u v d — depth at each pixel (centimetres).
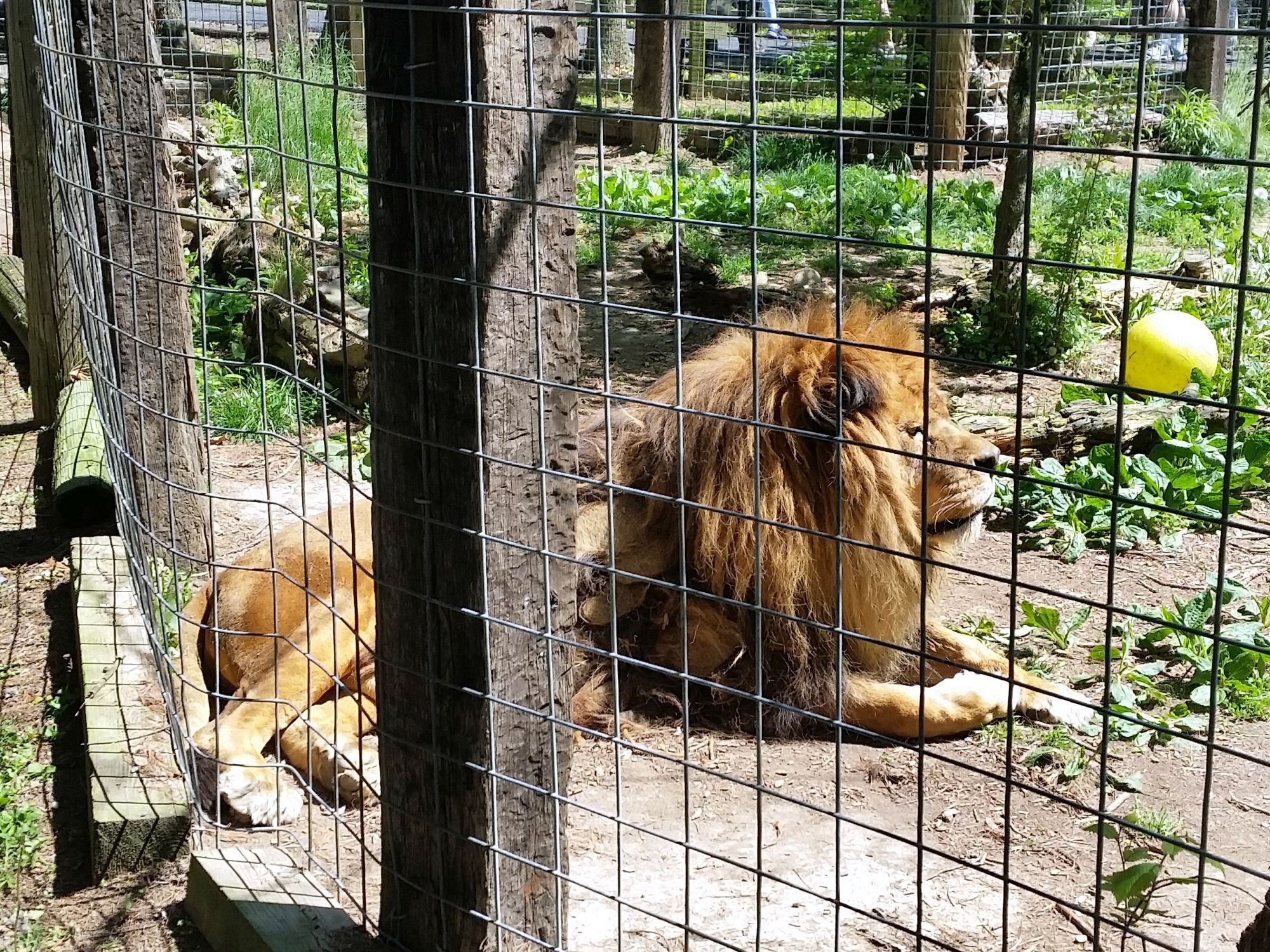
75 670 476
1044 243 970
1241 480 621
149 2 536
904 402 438
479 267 243
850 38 1206
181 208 967
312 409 748
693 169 1409
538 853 279
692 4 1420
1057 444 660
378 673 283
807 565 414
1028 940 314
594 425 453
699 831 371
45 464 700
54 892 364
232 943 320
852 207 1205
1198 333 697
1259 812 372
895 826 372
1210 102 1377
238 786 377
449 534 258
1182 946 308
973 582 550
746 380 411
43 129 706
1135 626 498
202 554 557
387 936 298
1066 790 385
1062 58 1157
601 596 436
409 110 243
